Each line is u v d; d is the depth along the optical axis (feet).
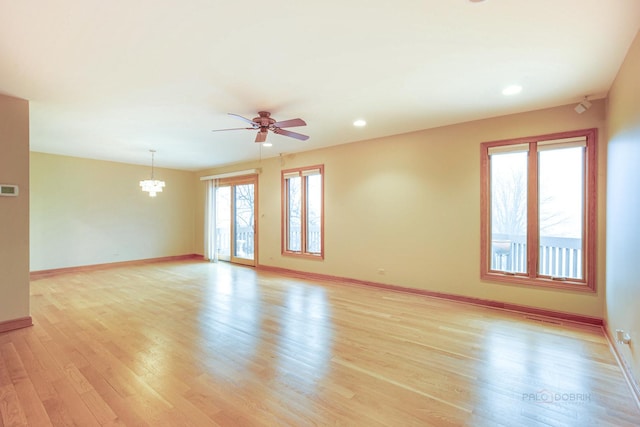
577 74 9.19
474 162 13.78
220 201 26.99
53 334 10.46
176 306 13.65
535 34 7.15
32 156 19.98
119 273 21.24
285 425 6.00
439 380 7.60
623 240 8.36
